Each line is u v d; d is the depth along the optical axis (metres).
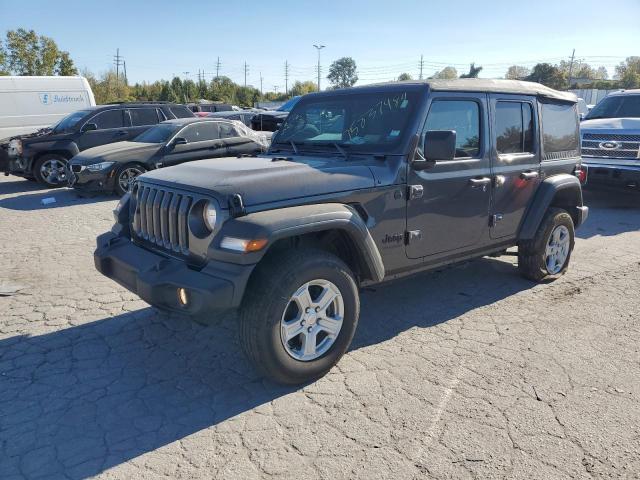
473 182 4.34
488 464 2.69
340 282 3.43
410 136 3.87
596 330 4.30
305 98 4.77
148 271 3.35
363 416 3.11
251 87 76.75
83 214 9.05
